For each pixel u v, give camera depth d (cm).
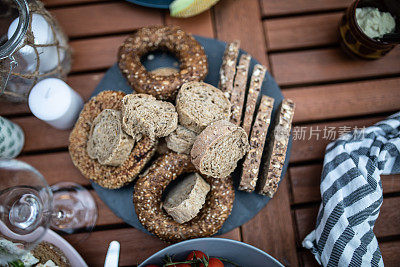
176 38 58
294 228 59
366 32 57
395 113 61
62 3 64
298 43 64
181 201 54
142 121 52
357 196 56
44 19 54
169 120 54
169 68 60
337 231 55
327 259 55
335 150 58
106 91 57
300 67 63
